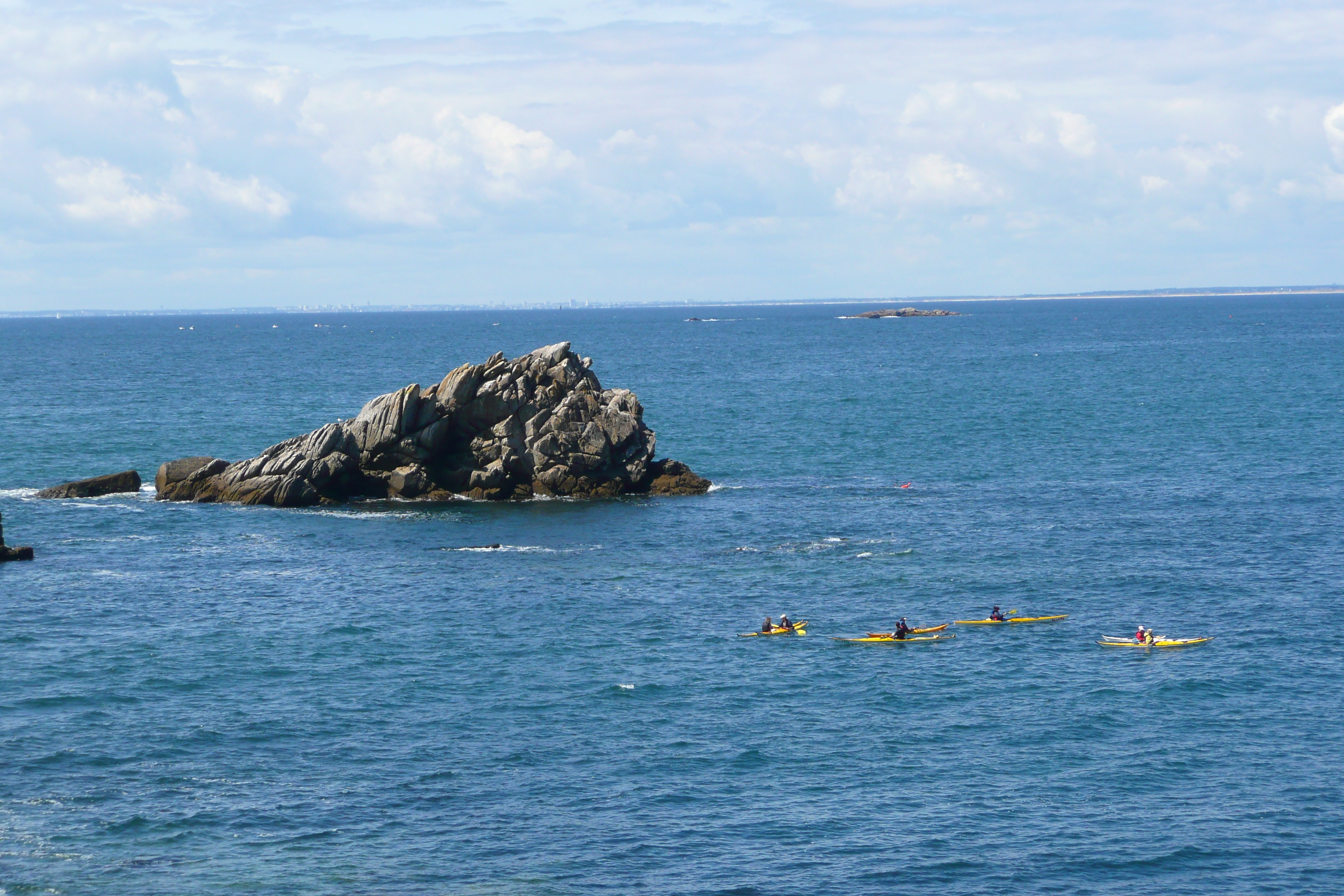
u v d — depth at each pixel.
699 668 66.75
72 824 48.00
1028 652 69.44
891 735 57.53
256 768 53.50
